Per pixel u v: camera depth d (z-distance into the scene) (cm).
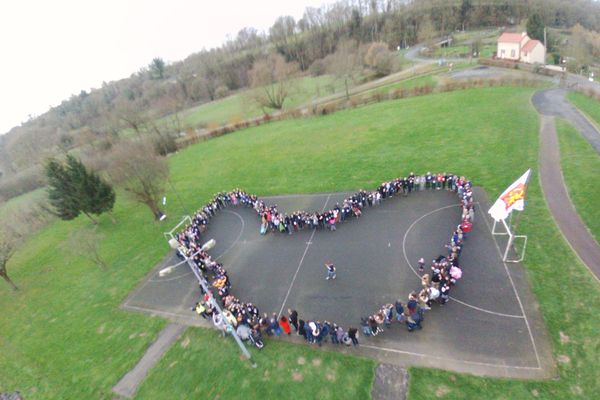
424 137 4588
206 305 2473
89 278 3503
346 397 1742
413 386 1720
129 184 3969
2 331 3094
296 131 6425
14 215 5906
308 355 2011
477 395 1625
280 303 2444
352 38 13162
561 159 3344
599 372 1605
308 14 16675
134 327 2619
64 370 2409
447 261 2272
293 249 2988
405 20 13938
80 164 4247
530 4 13262
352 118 6272
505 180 3209
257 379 1941
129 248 3841
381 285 2386
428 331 1981
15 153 10744
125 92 15262
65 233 4844
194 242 3253
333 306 2311
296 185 4181
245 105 8931
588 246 2306
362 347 1983
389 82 8531
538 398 1564
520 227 2605
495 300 2067
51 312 3147
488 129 4353
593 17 14362
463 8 13838
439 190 3297
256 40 17762
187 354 2238
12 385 2416
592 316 1856
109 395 2103
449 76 7631
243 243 3266
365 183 3803
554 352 1733
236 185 4678
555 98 5069
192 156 6725
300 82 10250
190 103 13238
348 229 3055
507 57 8550
